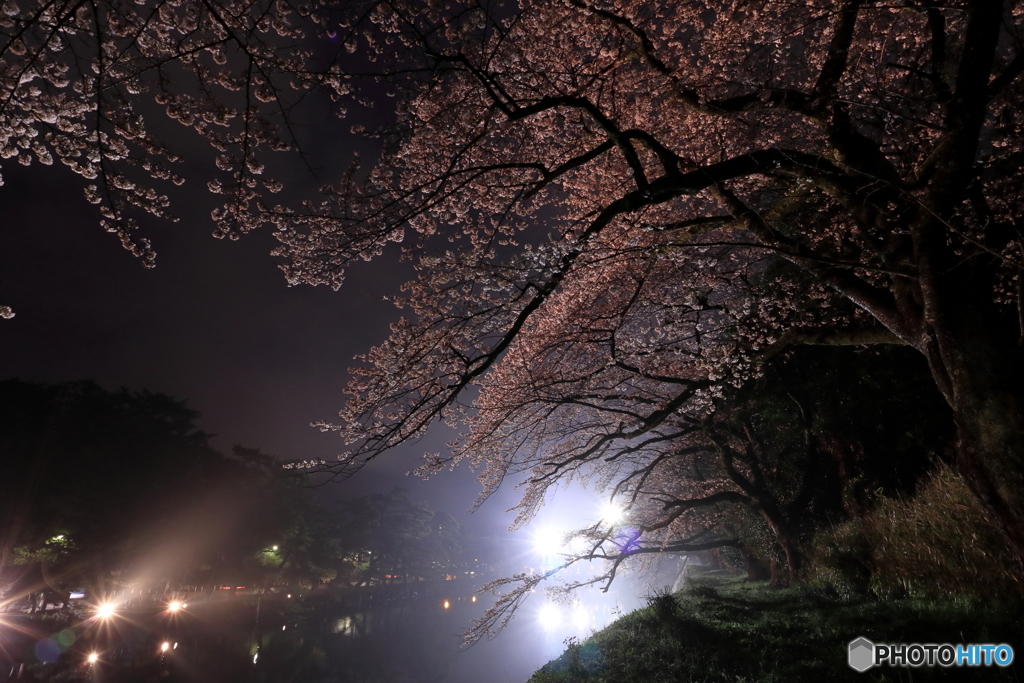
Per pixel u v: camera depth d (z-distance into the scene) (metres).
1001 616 7.17
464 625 44.31
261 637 37.66
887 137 9.03
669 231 8.29
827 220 11.18
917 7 6.29
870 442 15.80
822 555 14.07
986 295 6.45
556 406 13.40
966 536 9.23
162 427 46.41
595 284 12.91
